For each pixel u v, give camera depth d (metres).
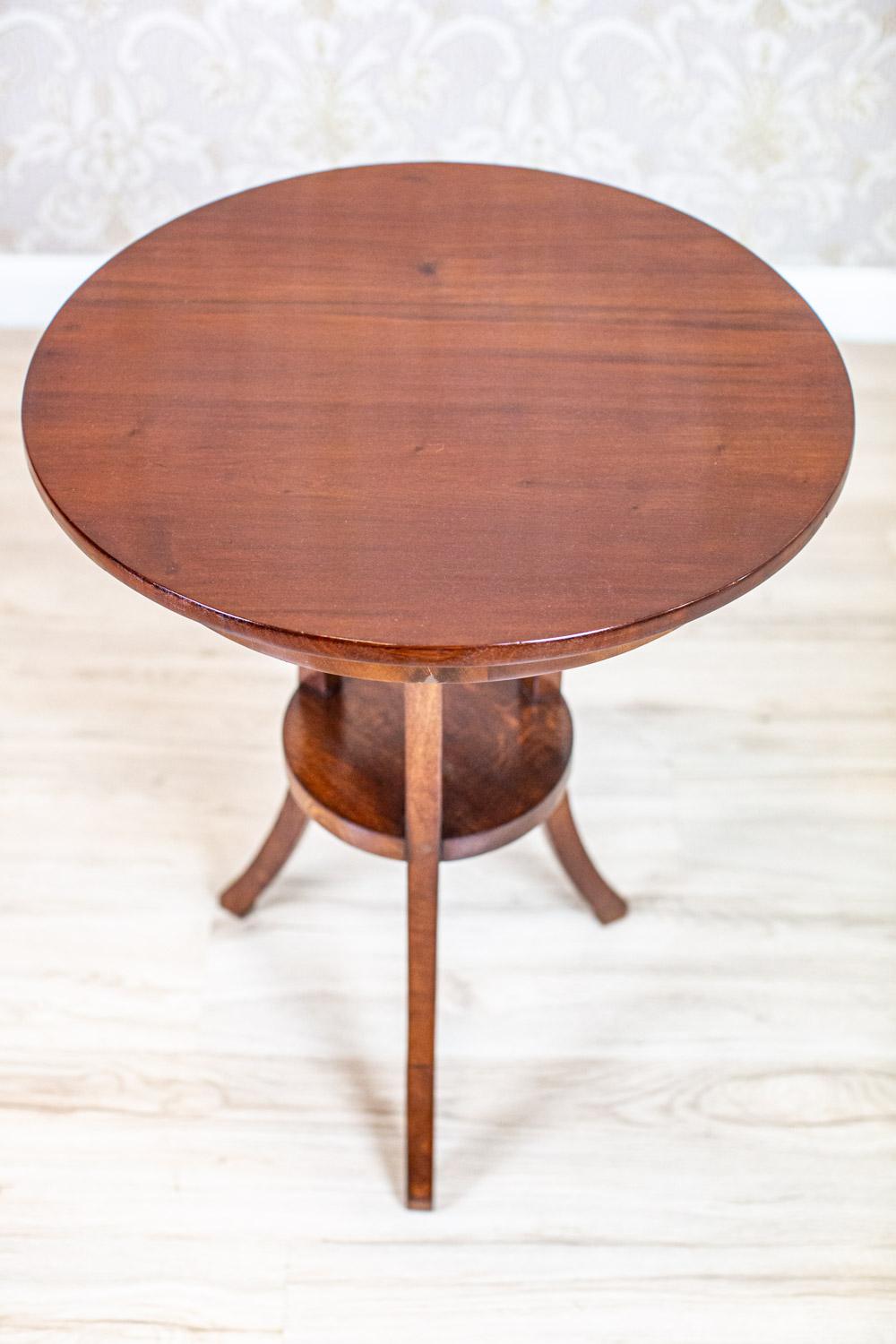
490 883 1.53
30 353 2.35
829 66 2.09
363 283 1.16
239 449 0.97
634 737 1.71
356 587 0.86
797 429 1.00
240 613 0.84
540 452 0.97
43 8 2.04
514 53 2.09
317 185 1.32
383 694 1.33
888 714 1.74
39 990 1.40
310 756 1.25
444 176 1.34
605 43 2.08
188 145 2.22
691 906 1.50
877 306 2.38
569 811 1.36
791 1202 1.24
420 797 1.04
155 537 0.89
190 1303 1.16
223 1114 1.30
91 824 1.58
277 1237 1.21
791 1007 1.40
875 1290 1.18
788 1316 1.16
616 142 2.21
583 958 1.45
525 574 0.87
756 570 0.88
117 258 1.20
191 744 1.69
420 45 2.09
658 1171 1.26
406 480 0.95
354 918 1.49
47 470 0.95
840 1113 1.31
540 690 1.32
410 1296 1.17
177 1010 1.39
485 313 1.12
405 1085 1.33
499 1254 1.20
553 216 1.27
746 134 2.19
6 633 1.83
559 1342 1.14
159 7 2.04
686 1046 1.37
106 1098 1.31
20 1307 1.15
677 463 0.97
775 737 1.71
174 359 1.06
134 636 1.84
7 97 2.15
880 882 1.53
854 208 2.28
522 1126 1.29
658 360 1.07
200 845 1.56
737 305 1.14
